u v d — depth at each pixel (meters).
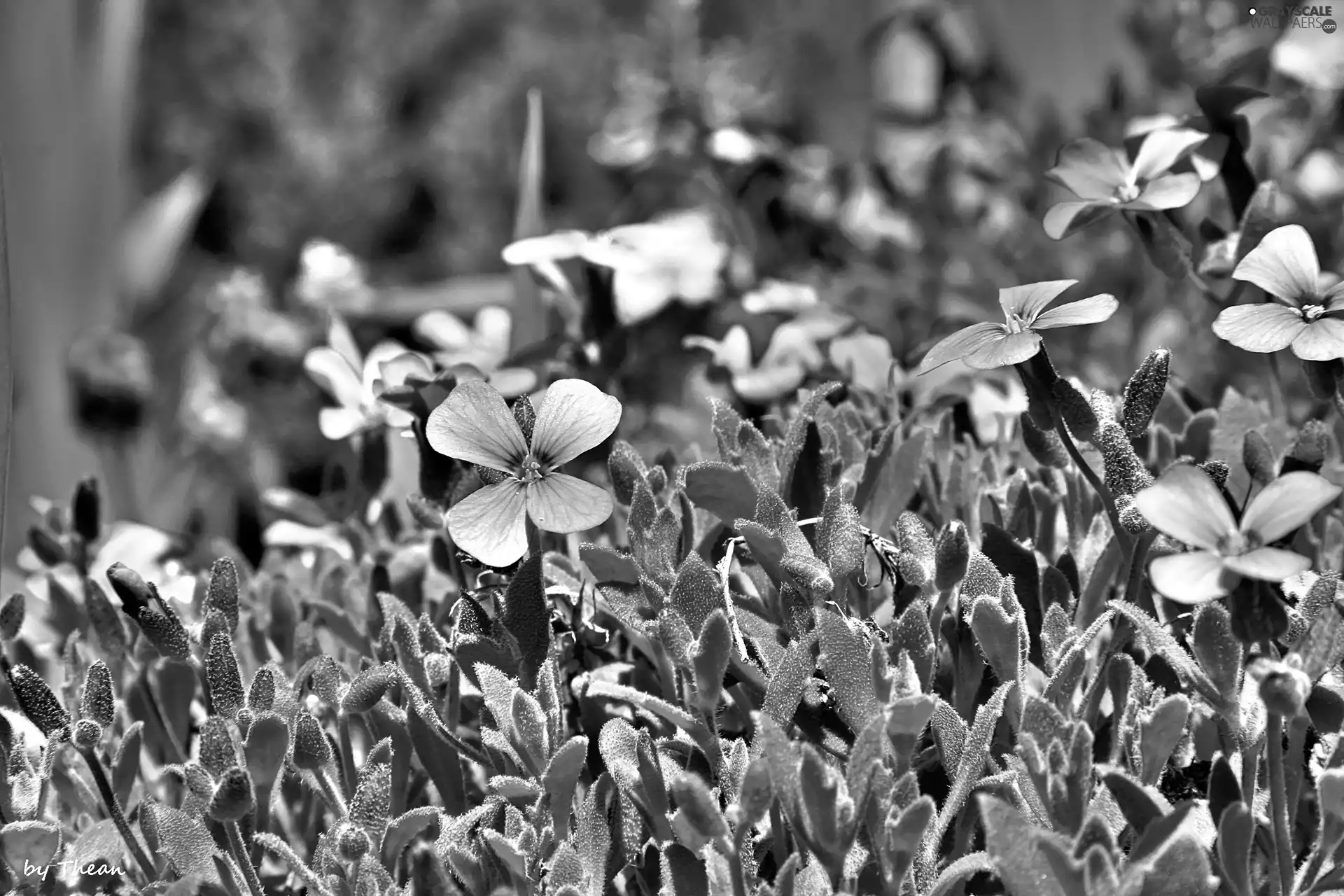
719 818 0.34
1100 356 0.59
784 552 0.37
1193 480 0.34
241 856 0.36
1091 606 0.37
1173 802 0.36
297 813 0.39
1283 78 0.60
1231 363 0.48
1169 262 0.41
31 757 0.38
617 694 0.36
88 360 0.71
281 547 0.48
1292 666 0.35
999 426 0.43
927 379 0.45
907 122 0.81
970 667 0.36
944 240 0.69
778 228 0.69
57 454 0.71
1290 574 0.33
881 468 0.39
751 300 0.49
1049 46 0.78
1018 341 0.36
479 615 0.37
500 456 0.36
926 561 0.37
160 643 0.38
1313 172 0.57
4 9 0.73
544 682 0.36
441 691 0.37
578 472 0.44
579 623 0.38
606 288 0.43
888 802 0.34
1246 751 0.35
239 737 0.36
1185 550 0.36
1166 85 0.67
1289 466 0.36
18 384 0.71
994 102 0.78
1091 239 0.64
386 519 0.44
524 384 0.40
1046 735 0.35
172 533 0.47
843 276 0.65
